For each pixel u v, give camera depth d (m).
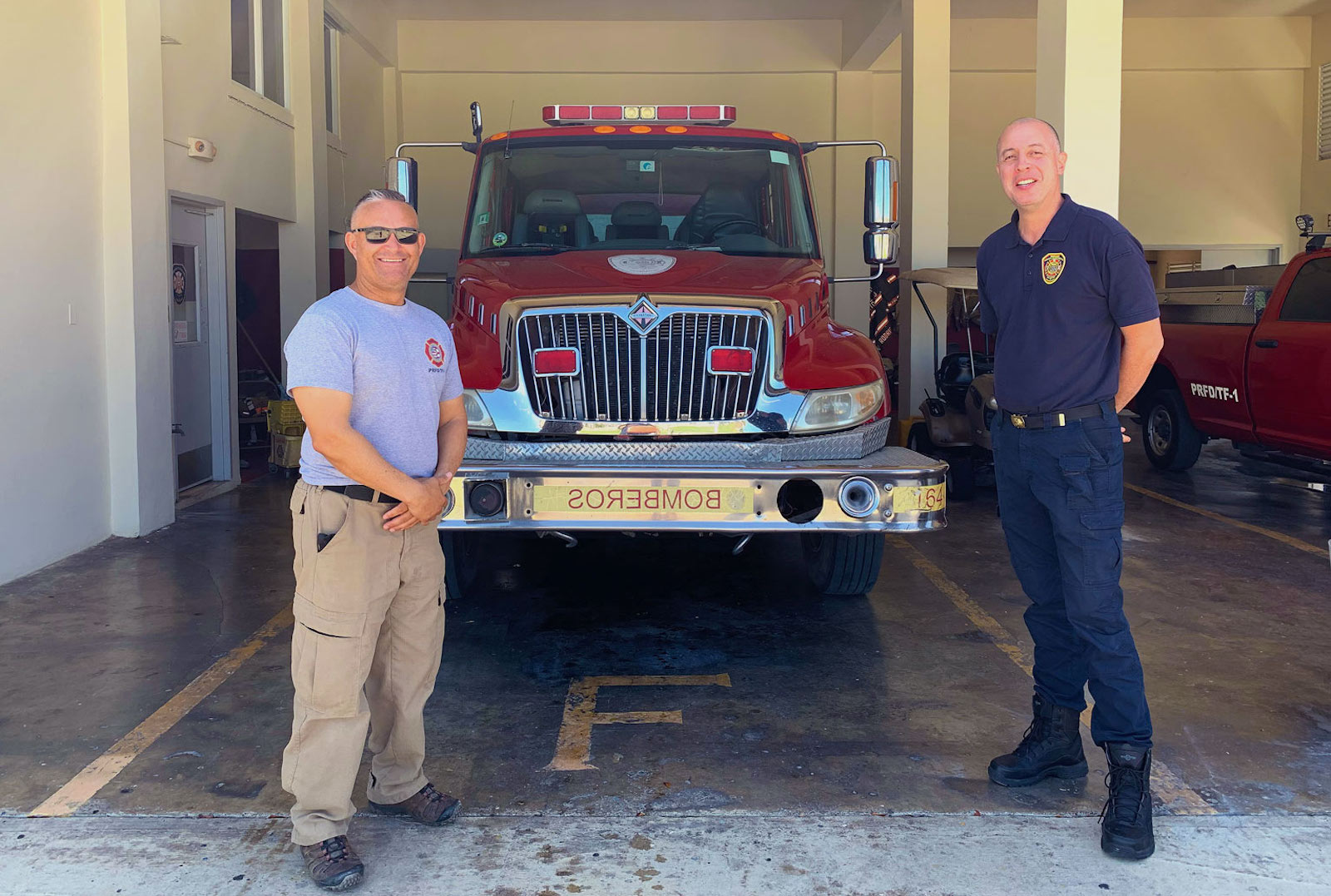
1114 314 2.97
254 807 3.17
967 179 15.08
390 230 2.73
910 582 5.84
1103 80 6.67
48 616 5.14
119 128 6.58
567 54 14.28
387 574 2.78
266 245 11.39
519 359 4.15
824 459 4.17
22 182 5.81
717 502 3.87
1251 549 6.59
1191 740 3.68
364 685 2.92
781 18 14.34
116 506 6.80
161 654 4.59
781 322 4.27
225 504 7.98
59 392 6.18
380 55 13.46
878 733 3.74
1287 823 3.08
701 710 3.95
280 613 5.20
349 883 2.71
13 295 5.75
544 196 5.54
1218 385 8.60
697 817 3.11
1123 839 2.86
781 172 5.62
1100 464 3.01
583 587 5.70
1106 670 2.97
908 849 2.92
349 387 2.67
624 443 4.12
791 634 4.88
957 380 8.45
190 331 8.30
